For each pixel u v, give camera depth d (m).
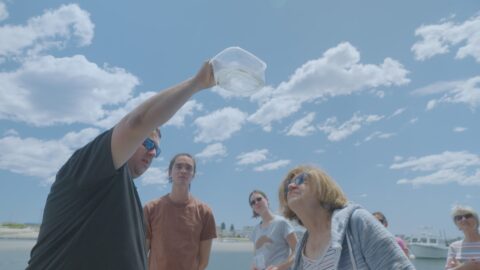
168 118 1.41
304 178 2.14
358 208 1.87
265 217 4.33
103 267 1.50
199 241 3.70
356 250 1.73
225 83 1.42
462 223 4.36
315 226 2.09
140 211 1.87
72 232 1.51
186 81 1.43
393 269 1.60
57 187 1.59
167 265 3.46
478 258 4.14
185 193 3.69
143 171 1.96
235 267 28.64
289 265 3.62
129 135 1.41
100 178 1.49
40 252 1.54
